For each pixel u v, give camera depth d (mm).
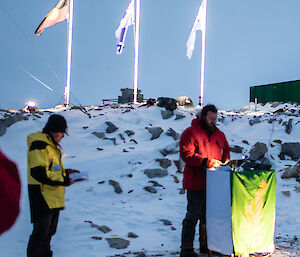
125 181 7250
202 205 3803
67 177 3080
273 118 12445
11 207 944
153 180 7359
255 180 3434
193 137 3691
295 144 9086
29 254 2955
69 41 17328
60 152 3162
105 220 5113
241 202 3371
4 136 10945
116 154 8969
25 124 11719
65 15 16156
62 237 4383
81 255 3748
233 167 3781
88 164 8031
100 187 6699
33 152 2926
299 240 4270
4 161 971
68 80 17281
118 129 11570
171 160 8312
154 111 13625
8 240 4176
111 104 16875
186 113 13789
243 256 3441
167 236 4508
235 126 12422
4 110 15031
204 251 3812
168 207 5969
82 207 5703
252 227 3420
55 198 3014
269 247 3539
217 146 3830
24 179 6613
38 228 2959
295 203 6070
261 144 8781
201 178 3633
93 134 10953
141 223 5027
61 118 3160
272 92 22750
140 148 9820
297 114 12922
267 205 3514
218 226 3461
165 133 11180
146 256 3691
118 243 4109
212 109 3750
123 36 16188
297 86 21031
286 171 7531
